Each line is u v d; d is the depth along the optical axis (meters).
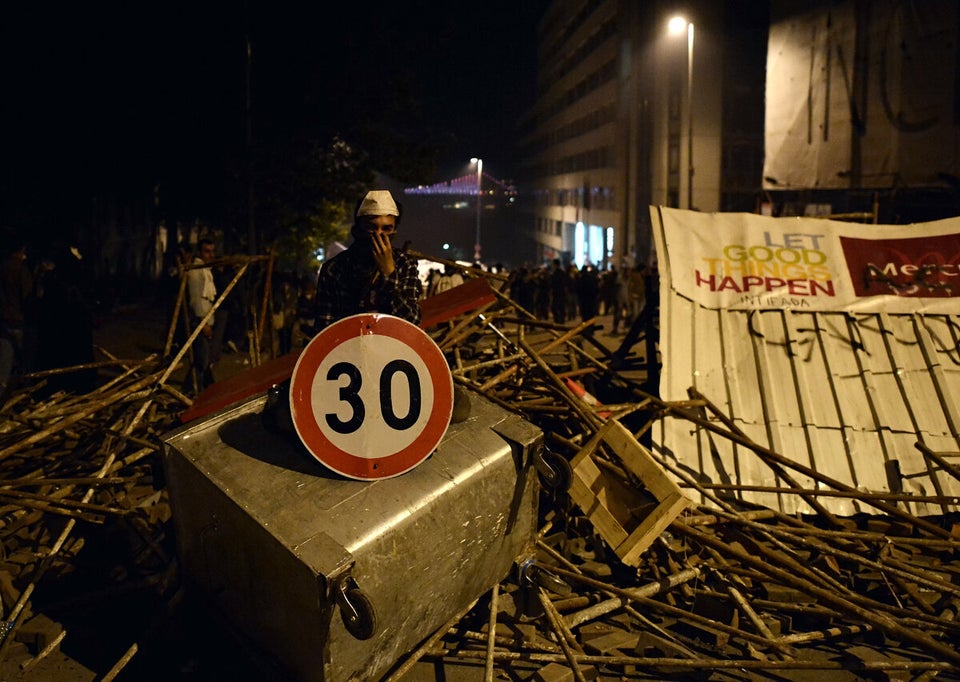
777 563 4.61
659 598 4.50
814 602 4.37
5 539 4.68
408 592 3.19
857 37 20.02
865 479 5.46
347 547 2.96
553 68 81.12
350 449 3.21
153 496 5.14
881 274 6.57
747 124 42.00
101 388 6.60
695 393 5.83
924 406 5.86
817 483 5.23
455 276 13.16
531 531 3.92
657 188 45.16
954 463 5.49
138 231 29.47
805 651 4.04
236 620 3.42
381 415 3.28
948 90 17.05
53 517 4.92
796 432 5.71
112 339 15.41
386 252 3.60
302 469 3.26
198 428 3.44
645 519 4.21
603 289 21.33
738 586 4.50
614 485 4.54
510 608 4.11
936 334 6.25
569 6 69.88
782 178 23.94
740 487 5.12
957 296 6.45
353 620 2.81
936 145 17.50
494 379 6.00
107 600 4.25
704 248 6.69
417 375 3.39
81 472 5.36
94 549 4.73
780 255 6.67
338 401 3.23
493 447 3.60
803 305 6.41
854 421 5.77
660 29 44.66
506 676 3.72
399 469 3.28
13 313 8.66
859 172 20.25
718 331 6.29
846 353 6.16
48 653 3.85
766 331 6.28
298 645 3.06
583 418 5.33
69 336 7.82
